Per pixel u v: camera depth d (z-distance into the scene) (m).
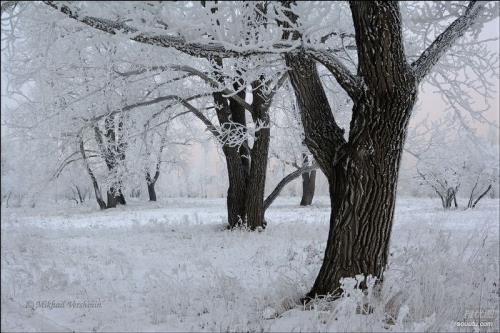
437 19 4.48
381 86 4.32
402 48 4.23
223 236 10.63
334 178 4.85
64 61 9.14
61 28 7.63
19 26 7.74
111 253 8.10
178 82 10.95
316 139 5.00
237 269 7.41
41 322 4.32
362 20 4.13
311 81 4.87
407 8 4.89
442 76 7.02
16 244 8.41
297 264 7.60
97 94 9.79
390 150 4.49
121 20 4.54
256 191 11.52
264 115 10.67
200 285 5.98
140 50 8.60
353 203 4.58
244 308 4.75
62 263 7.59
